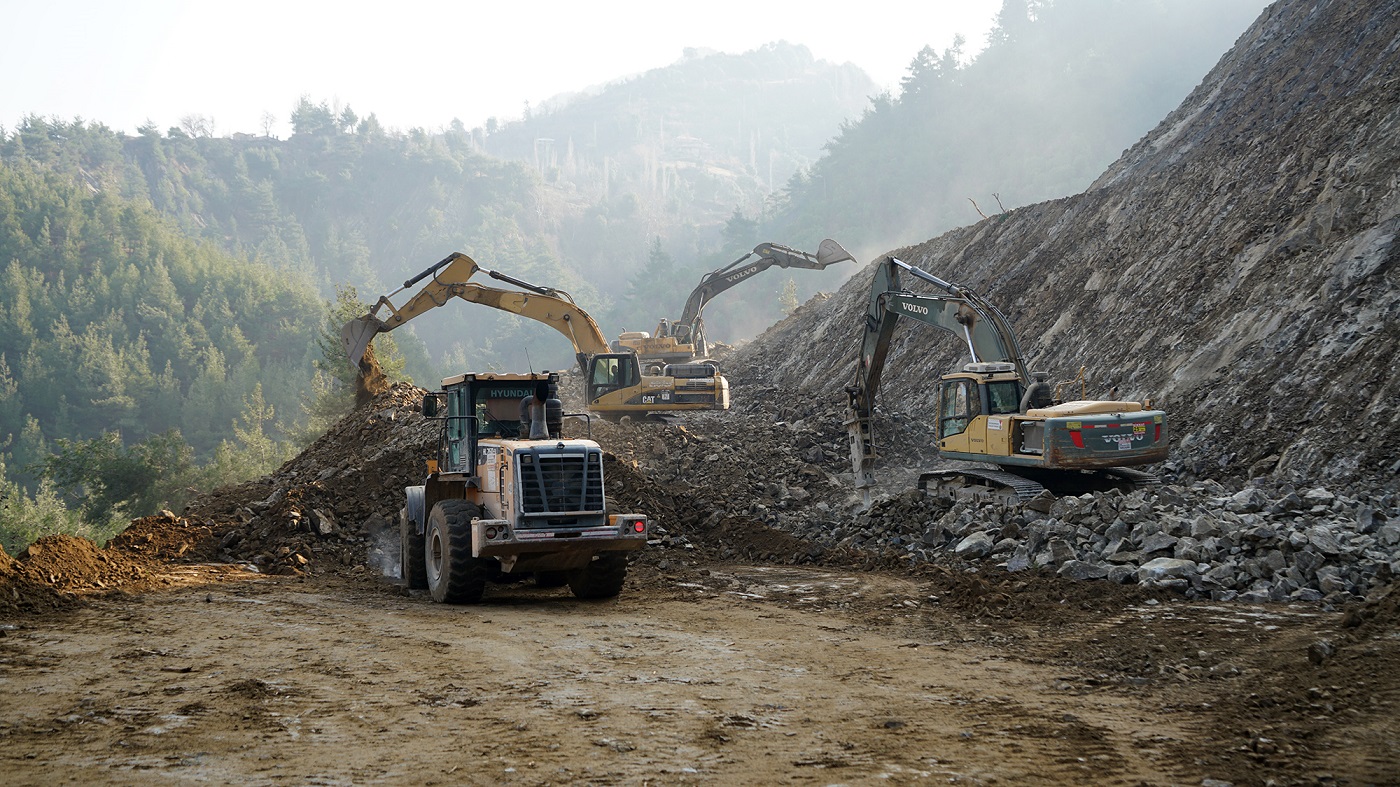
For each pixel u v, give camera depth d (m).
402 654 9.02
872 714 7.07
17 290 172.62
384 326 26.28
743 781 5.62
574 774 5.72
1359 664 7.25
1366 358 16.08
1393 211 18.22
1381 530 11.19
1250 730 6.39
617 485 17.95
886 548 15.21
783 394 38.12
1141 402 20.70
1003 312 31.81
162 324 171.25
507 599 12.52
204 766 5.84
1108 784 5.58
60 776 5.64
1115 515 12.69
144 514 49.72
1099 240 29.53
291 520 16.08
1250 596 10.38
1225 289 21.34
